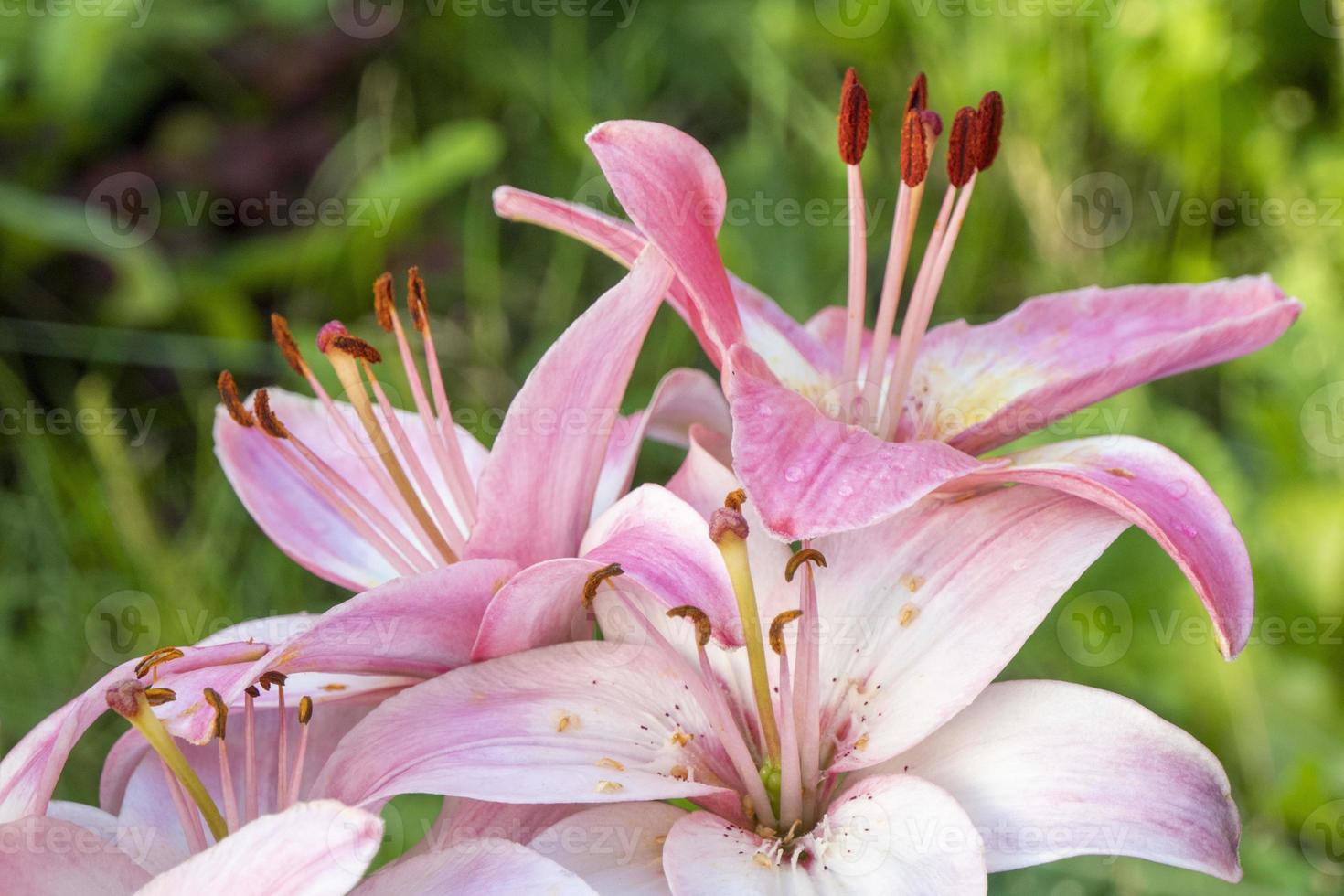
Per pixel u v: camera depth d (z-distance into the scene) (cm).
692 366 99
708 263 66
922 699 65
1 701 88
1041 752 65
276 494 71
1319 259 92
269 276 103
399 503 69
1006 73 102
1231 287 70
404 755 64
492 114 117
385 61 118
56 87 106
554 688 65
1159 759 64
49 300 104
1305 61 100
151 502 99
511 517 66
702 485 67
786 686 65
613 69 116
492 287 104
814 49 109
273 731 67
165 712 64
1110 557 86
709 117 116
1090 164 103
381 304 68
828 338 73
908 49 107
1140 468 66
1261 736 85
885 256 104
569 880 62
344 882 61
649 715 65
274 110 116
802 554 65
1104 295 71
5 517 93
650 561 63
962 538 66
